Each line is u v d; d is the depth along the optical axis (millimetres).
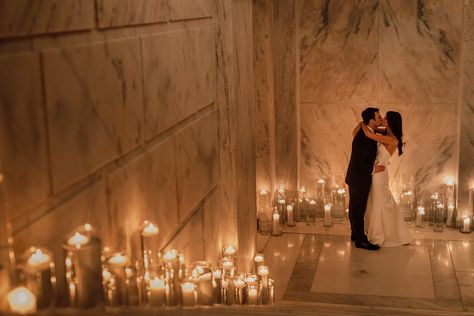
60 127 2992
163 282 3750
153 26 4203
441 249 8703
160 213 4387
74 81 3119
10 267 2240
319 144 9820
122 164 3754
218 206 6055
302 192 9953
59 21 2969
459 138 9148
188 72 4945
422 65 9211
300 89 9680
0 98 2553
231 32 5887
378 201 8711
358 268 8234
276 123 9703
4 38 2592
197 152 5289
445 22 9008
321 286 7785
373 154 8555
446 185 9414
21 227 2717
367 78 9422
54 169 2941
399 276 7973
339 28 9352
